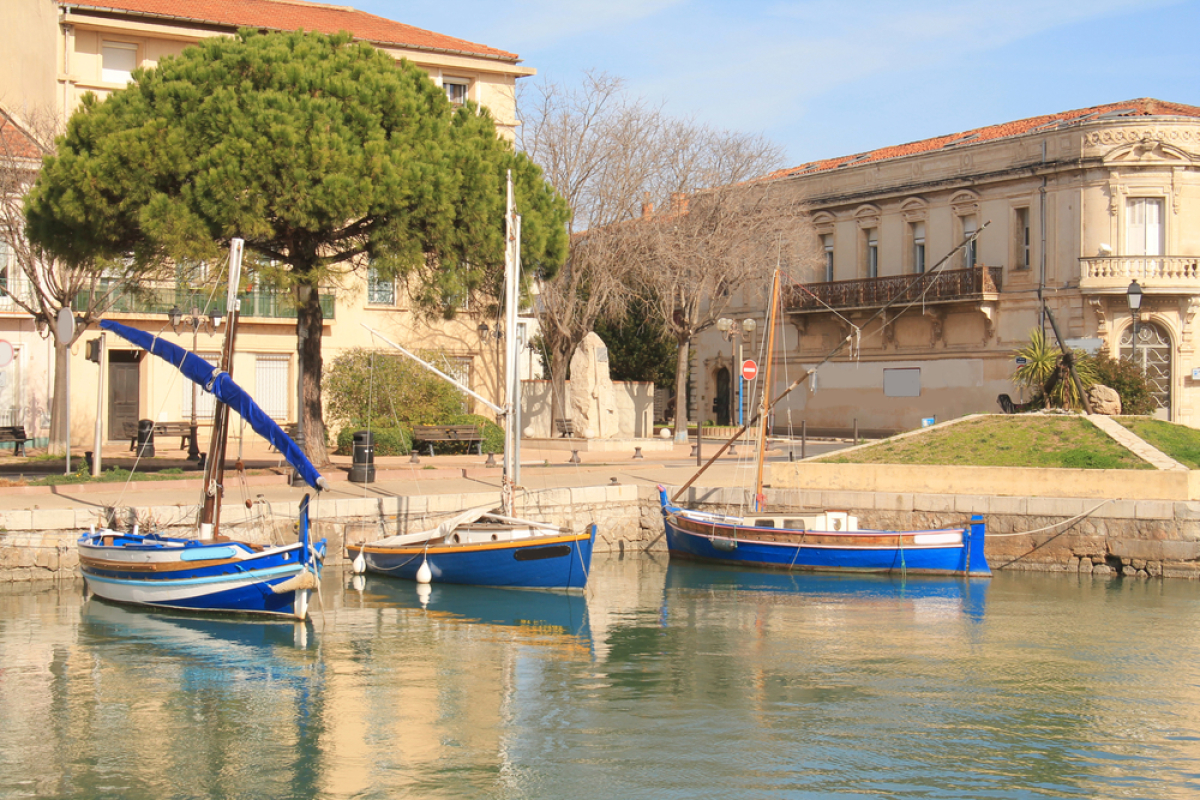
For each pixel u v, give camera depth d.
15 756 11.20
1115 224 39.75
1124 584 21.72
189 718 12.49
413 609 18.62
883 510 24.69
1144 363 40.06
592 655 15.70
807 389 49.81
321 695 13.44
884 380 46.81
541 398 40.12
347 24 40.47
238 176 21.89
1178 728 12.52
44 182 23.25
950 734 12.26
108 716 12.52
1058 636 17.06
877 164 47.47
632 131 40.12
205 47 23.94
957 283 43.12
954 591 21.05
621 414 40.66
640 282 40.44
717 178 42.06
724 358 53.41
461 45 41.41
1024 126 46.25
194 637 16.19
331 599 19.33
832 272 49.69
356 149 22.94
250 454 32.28
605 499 25.48
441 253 24.56
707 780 10.73
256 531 20.73
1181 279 39.22
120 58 35.69
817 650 16.11
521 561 20.28
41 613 17.33
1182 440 27.11
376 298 38.31
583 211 39.19
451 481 26.09
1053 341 41.06
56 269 31.78
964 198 44.16
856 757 11.42
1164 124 39.47
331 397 35.34
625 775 10.83
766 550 23.30
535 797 10.22
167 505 19.94
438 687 13.88
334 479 25.58
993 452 26.25
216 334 35.72
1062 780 10.86
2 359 21.28
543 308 39.94
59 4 34.44
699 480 27.41
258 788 10.40
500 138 28.19
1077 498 23.06
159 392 35.25
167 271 26.20
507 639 16.61
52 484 22.30
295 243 24.81
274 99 22.69
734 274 40.94
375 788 10.42
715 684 14.20
